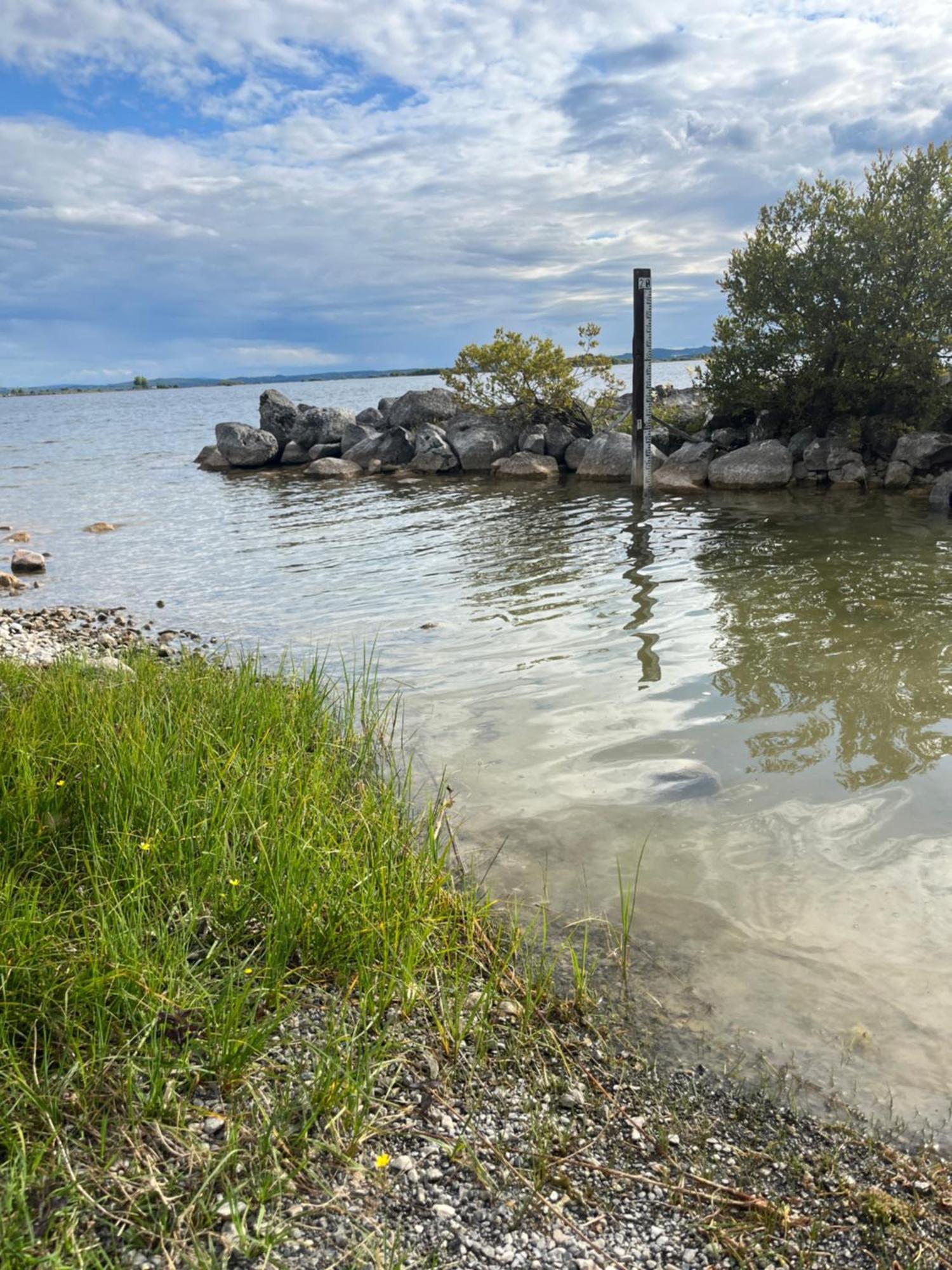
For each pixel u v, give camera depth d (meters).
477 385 28.73
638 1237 3.06
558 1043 4.05
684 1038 4.07
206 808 5.17
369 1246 2.94
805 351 20.58
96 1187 3.03
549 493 22.31
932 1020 4.09
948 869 5.29
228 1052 3.57
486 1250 2.96
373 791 6.27
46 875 4.66
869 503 17.67
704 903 5.11
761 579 12.30
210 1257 2.79
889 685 8.21
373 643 10.61
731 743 7.22
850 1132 3.51
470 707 8.34
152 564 17.03
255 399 117.19
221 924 4.53
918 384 19.86
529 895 5.28
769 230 20.94
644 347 20.62
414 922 4.55
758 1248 3.01
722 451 22.81
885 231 19.23
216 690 7.63
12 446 51.31
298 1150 3.27
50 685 7.14
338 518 20.72
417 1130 3.48
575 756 7.16
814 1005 4.24
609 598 11.88
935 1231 3.07
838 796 6.27
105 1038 3.58
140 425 70.56
